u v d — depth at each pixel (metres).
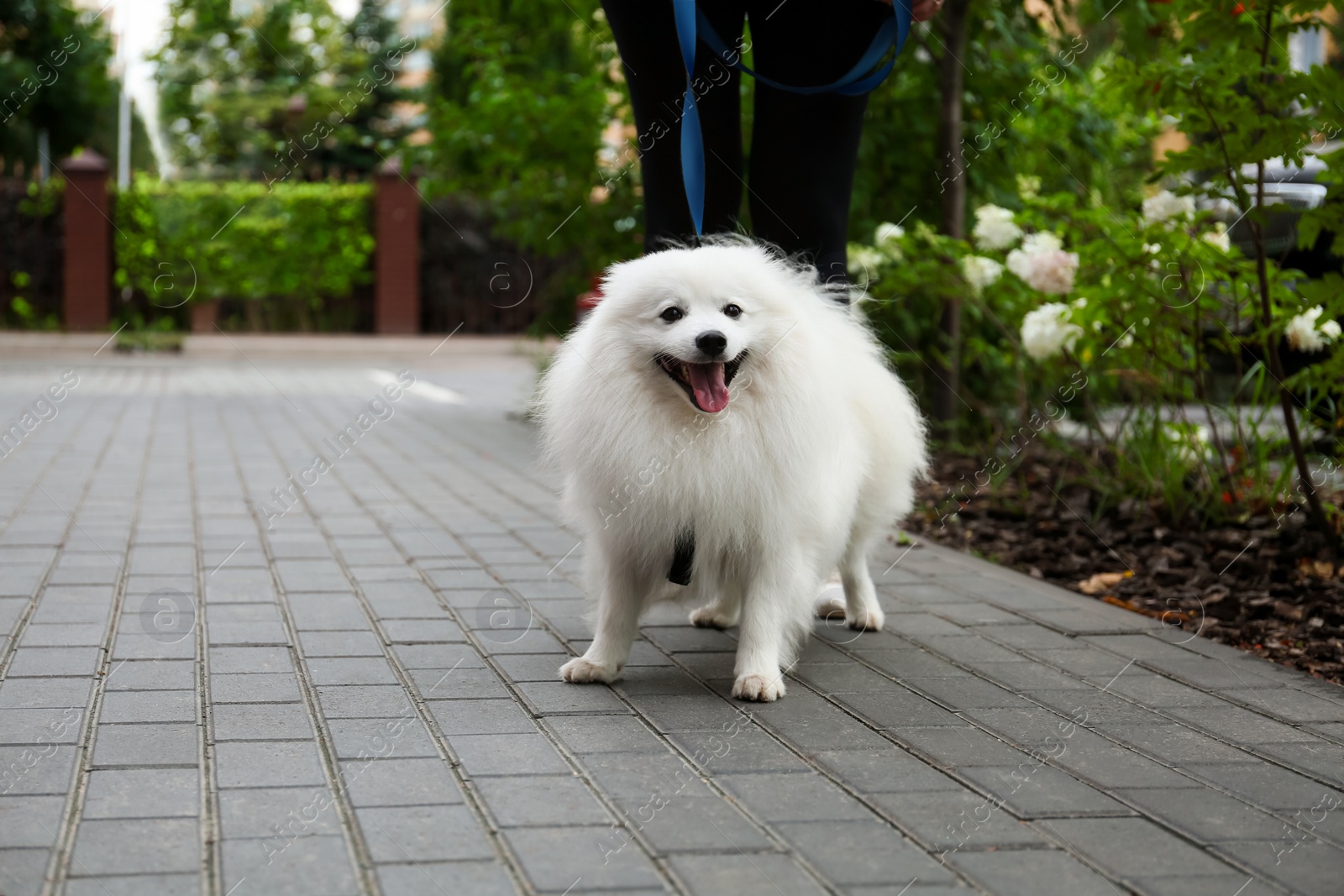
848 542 3.54
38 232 19.17
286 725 2.73
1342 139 4.14
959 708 2.95
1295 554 4.49
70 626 3.52
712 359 2.79
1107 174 8.05
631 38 3.65
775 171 3.74
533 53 9.22
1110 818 2.26
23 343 16.73
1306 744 2.71
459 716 2.81
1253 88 4.07
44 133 21.52
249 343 17.75
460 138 8.59
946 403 7.34
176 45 21.84
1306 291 4.06
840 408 3.12
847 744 2.66
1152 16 6.25
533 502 5.84
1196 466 5.53
